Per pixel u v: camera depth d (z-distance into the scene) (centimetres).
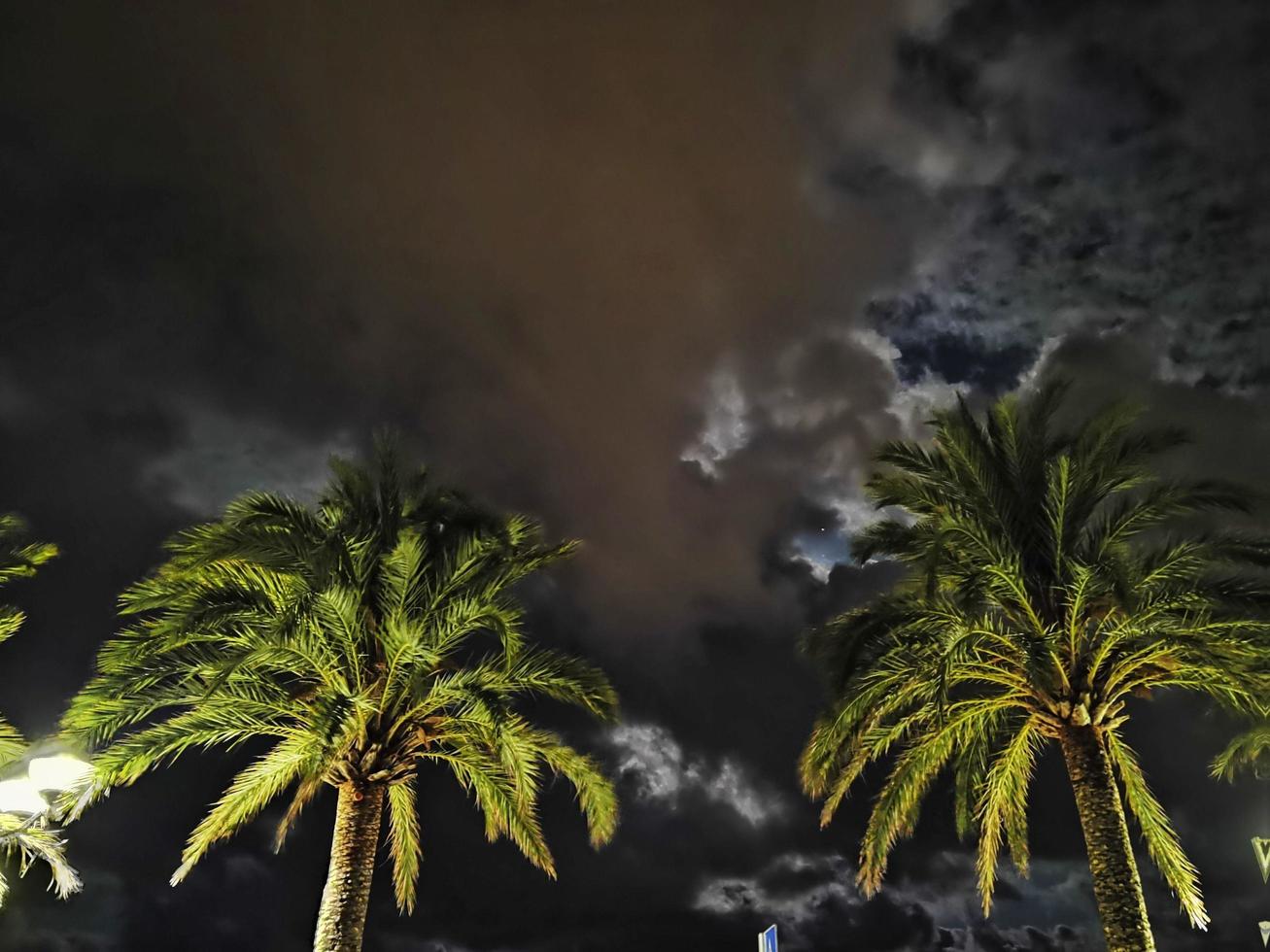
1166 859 1397
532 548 1564
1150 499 1345
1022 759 1490
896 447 1457
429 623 1437
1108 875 1279
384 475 1545
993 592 1377
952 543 1359
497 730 1353
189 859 1324
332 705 1222
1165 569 1312
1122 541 1353
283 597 1320
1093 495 1409
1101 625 1372
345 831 1390
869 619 1405
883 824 1441
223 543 1266
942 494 1390
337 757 1276
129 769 1258
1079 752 1352
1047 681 1247
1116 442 1417
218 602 1279
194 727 1316
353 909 1344
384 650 1422
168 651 1266
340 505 1517
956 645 1277
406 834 1639
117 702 1246
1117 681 1367
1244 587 1252
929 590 1261
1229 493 1329
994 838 1464
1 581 1498
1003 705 1423
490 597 1466
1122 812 1314
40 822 984
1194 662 1317
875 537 1450
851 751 1471
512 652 1358
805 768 1459
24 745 1219
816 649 1455
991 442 1497
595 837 1528
